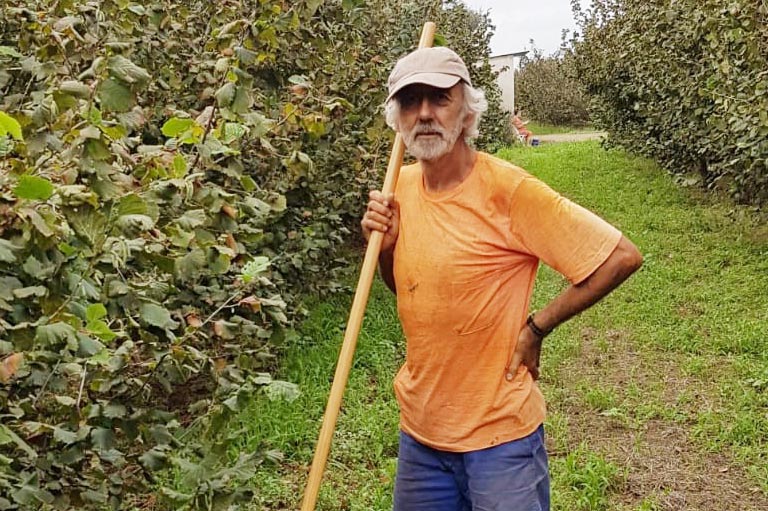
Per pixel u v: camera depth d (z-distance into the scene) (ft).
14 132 5.79
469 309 8.11
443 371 8.29
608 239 7.83
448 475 8.61
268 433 15.33
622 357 20.90
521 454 8.21
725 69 24.26
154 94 14.58
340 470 14.74
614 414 17.20
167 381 9.18
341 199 19.86
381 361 19.44
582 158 56.29
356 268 26.11
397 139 8.84
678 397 18.07
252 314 11.69
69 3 10.05
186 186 8.41
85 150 6.74
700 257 29.27
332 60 19.24
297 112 13.92
